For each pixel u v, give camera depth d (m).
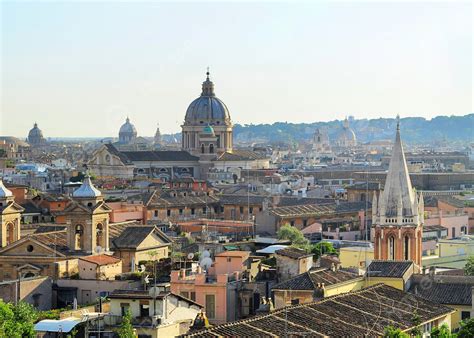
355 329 131.12
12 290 188.75
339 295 147.00
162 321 134.12
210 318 163.25
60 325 139.88
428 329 146.75
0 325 137.50
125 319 128.25
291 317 130.62
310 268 178.00
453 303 162.62
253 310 164.88
